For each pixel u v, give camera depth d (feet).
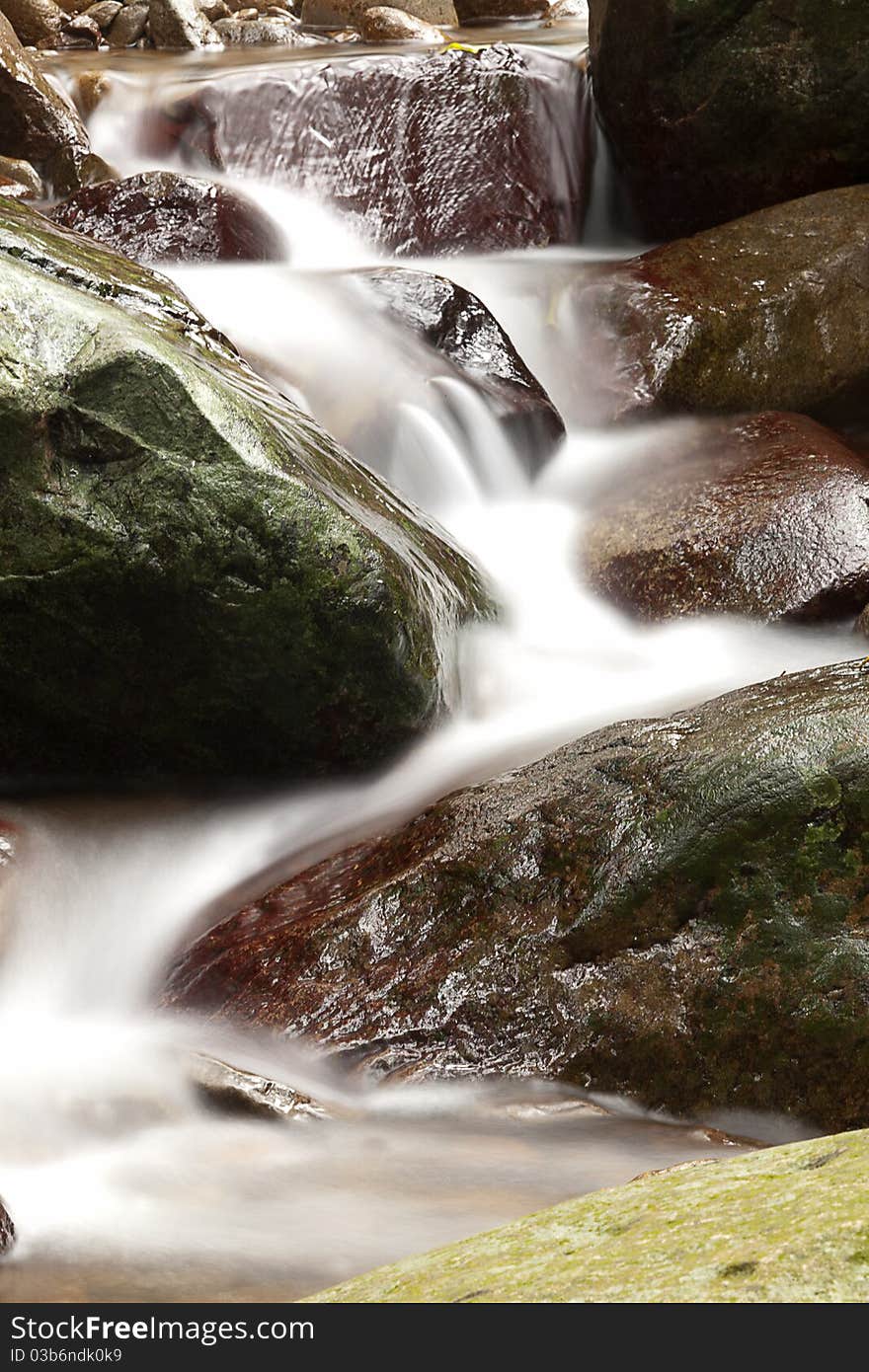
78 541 17.60
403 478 26.27
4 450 17.51
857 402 32.45
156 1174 12.51
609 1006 14.25
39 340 17.75
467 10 57.72
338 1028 14.80
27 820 18.38
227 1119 13.58
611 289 32.27
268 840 18.75
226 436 17.87
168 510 17.65
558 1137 13.47
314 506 18.02
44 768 19.08
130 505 17.65
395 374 27.32
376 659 18.30
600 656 22.82
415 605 18.62
